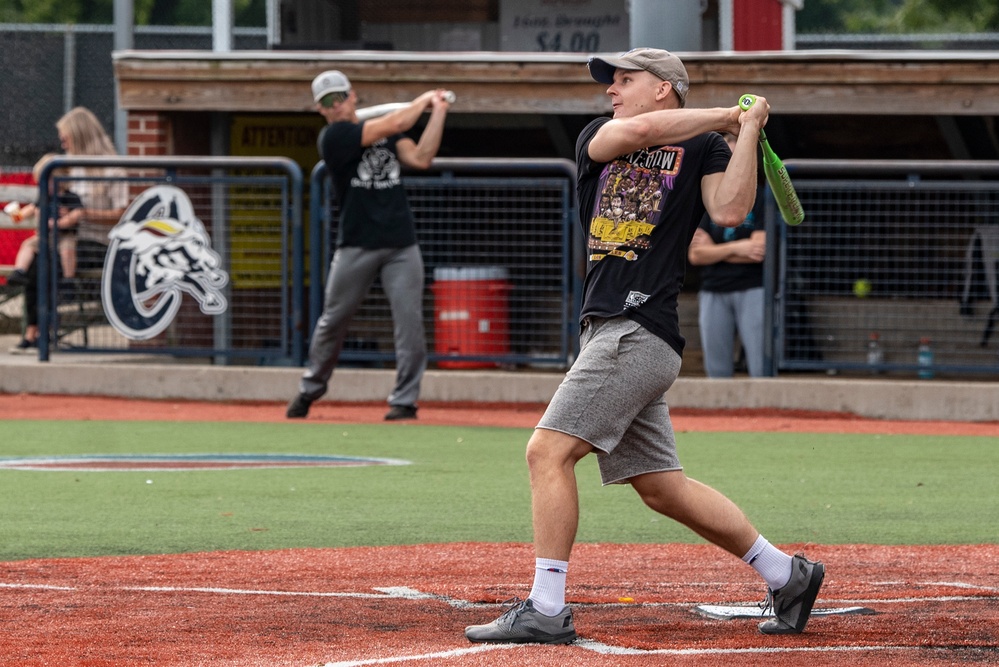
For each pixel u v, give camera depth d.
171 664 9.88
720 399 28.88
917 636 10.85
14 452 22.95
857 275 30.30
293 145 36.12
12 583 12.90
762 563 10.91
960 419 28.23
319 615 11.59
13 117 57.31
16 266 35.84
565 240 29.84
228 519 16.77
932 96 31.92
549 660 9.99
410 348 26.84
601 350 10.52
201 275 30.91
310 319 30.25
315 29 42.31
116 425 26.64
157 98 33.78
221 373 30.47
